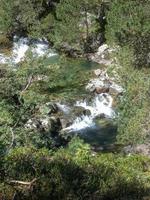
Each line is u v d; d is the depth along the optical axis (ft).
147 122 89.40
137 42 130.41
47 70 88.89
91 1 164.96
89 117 117.80
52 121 107.76
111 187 42.19
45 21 174.40
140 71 106.01
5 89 69.15
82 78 135.23
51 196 38.04
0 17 178.29
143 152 92.43
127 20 138.00
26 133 64.49
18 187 36.55
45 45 173.17
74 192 39.19
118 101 116.47
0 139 57.36
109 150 100.12
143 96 93.86
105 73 136.36
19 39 177.88
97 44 169.07
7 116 61.72
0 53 168.35
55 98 119.85
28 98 69.46
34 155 45.21
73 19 166.50
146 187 44.83
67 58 158.81
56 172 40.88
